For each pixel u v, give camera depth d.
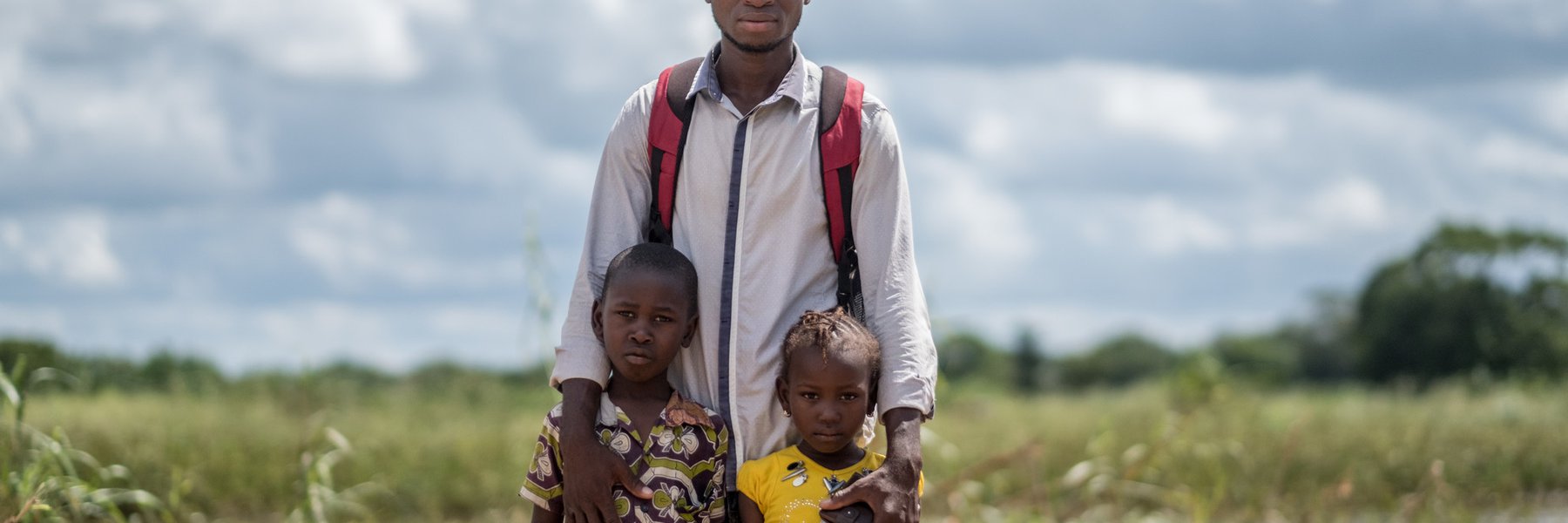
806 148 3.29
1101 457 8.10
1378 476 8.25
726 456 3.32
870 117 3.32
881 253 3.31
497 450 8.80
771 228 3.30
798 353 3.17
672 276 3.21
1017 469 8.16
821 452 3.27
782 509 3.21
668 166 3.35
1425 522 7.14
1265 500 7.65
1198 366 11.83
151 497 5.46
